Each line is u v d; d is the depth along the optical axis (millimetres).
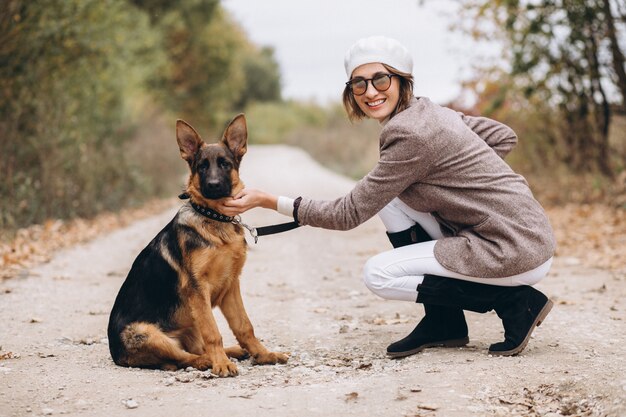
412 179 4395
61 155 12273
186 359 4527
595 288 6918
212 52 34375
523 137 14141
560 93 12969
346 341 5238
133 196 16328
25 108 11906
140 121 20703
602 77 12383
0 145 10938
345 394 3912
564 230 10562
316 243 10734
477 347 4879
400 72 4578
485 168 4395
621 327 5305
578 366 4195
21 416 3652
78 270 8398
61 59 12445
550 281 7414
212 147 4578
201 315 4453
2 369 4488
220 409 3713
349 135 37375
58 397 3949
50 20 11664
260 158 34219
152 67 22062
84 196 13109
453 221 4527
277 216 13781
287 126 59656
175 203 17391
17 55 11234
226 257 4520
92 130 14555
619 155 12398
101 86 15102
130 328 4566
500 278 4398
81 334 5594
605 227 10227
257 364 4691
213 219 4520
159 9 30109
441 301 4547
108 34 14156
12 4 10414
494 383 3975
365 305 6520
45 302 6684
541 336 5098
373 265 4621
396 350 4711
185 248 4488
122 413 3678
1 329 5684
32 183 11953
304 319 5984
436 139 4312
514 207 4348
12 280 7672
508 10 12102
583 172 13383
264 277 7930
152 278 4652
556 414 3594
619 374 3986
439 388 3924
